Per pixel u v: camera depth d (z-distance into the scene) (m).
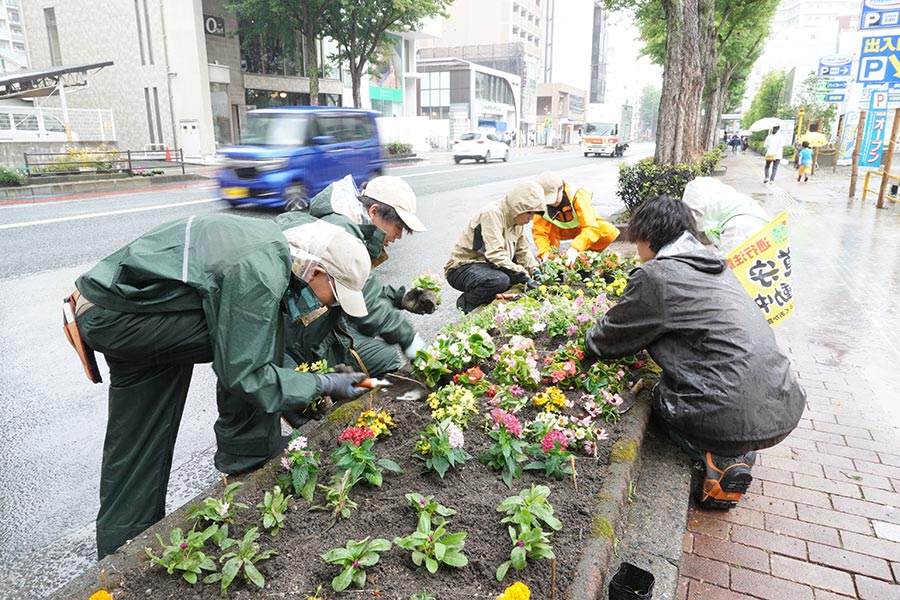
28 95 20.66
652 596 2.06
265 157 10.70
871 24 12.68
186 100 24.12
